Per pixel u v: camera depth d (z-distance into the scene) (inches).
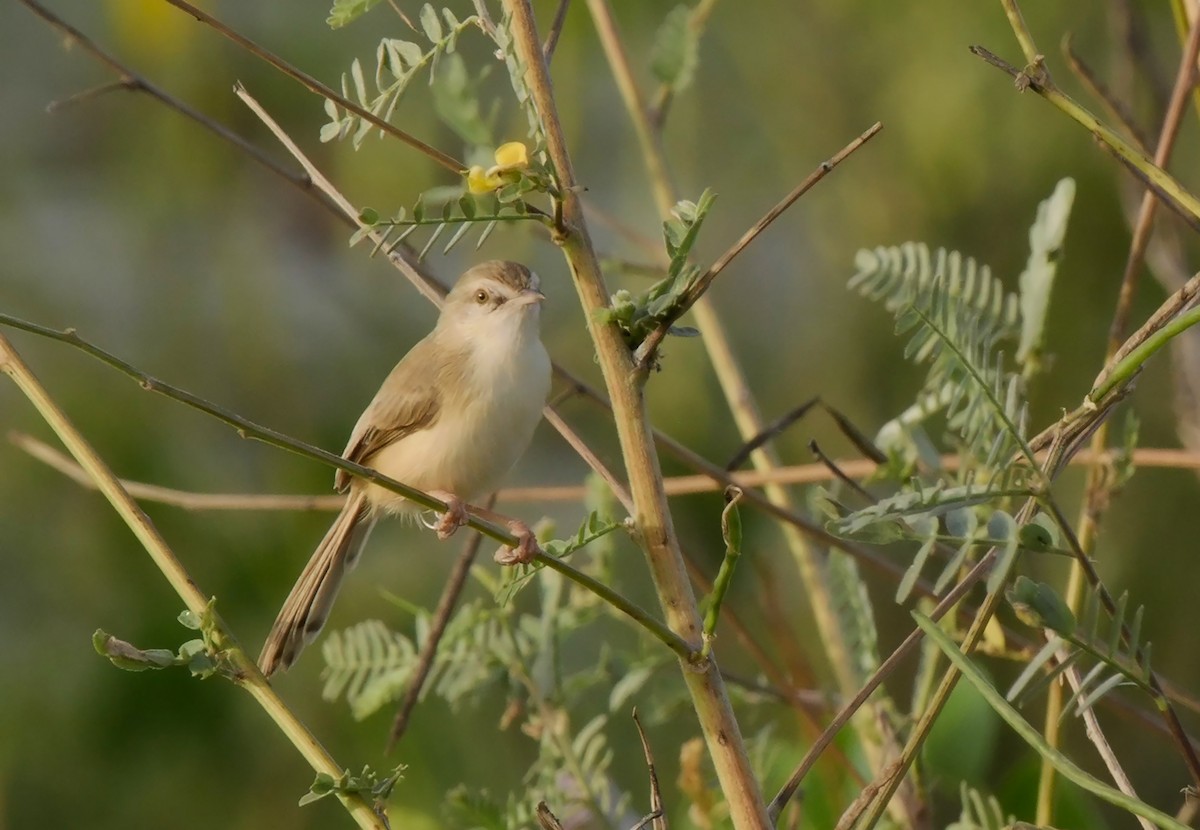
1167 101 335.9
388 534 462.3
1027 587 173.9
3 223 496.7
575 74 477.4
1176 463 280.4
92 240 506.3
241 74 503.2
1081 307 465.1
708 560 454.3
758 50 511.5
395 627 446.6
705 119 515.8
